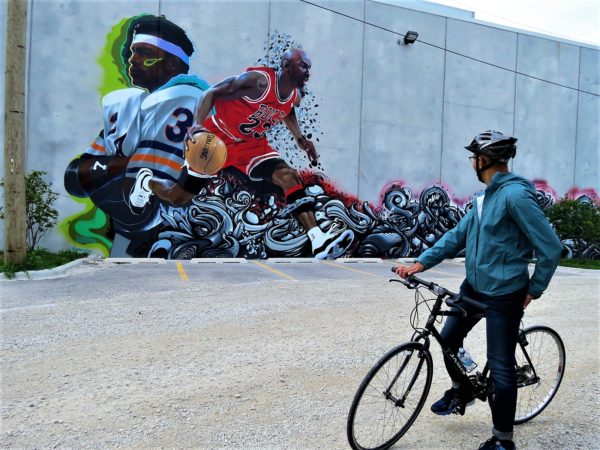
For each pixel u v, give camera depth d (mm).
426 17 16031
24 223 9867
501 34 17031
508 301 3012
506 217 2992
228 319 6305
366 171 15461
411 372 3289
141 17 13227
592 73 18375
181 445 3150
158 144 13414
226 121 13969
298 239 14695
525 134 17578
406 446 3246
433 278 11000
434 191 16328
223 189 13969
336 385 4188
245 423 3471
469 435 3414
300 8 14578
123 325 5898
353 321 6363
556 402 4043
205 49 13750
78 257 12258
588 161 18516
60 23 12734
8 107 9539
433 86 16203
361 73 15305
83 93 12922
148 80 13328
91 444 3129
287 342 5355
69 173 12844
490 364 3074
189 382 4164
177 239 13586
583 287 10180
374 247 15547
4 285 8477
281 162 14500
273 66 14352
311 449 3146
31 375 4242
